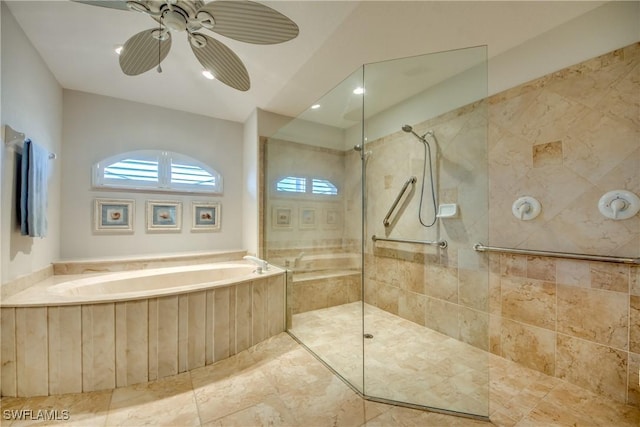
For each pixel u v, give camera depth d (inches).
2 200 64.6
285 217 116.8
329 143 113.4
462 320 84.0
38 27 71.0
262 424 53.9
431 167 92.0
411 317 95.0
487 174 79.2
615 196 59.7
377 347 83.7
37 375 61.8
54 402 59.9
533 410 57.4
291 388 65.5
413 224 95.7
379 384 66.6
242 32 54.3
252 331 87.3
